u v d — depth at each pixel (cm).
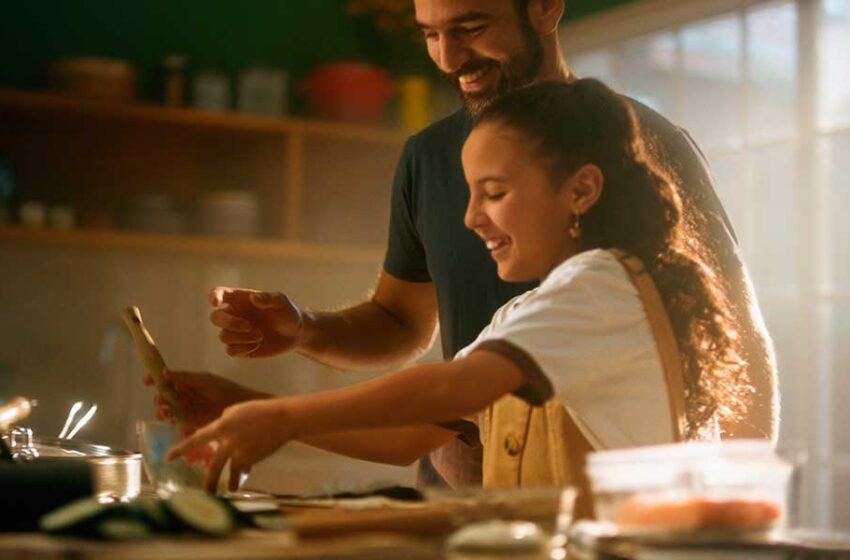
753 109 444
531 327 130
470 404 126
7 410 171
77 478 120
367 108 498
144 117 468
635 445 134
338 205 511
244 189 501
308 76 515
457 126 229
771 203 442
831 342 430
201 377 163
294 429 127
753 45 443
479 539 101
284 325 200
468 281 222
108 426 475
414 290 244
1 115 464
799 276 433
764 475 110
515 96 147
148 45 498
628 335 135
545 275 145
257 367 496
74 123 473
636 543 108
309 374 499
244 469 128
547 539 104
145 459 148
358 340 236
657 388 136
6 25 480
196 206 474
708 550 106
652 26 466
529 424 140
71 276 479
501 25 205
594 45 485
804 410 432
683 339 140
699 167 193
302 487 447
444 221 226
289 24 520
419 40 517
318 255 490
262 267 505
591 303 133
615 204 145
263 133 492
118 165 488
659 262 144
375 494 135
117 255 485
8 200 458
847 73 426
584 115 146
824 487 429
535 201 142
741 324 180
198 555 96
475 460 191
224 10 511
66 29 487
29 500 118
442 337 231
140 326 161
